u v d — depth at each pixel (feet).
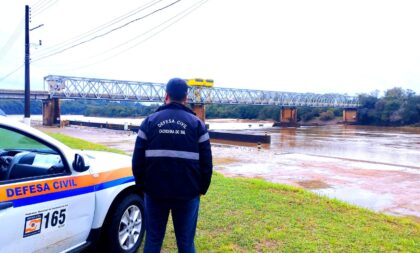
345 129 295.07
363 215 21.90
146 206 10.14
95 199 12.42
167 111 9.70
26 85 93.97
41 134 11.08
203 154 9.70
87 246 12.20
